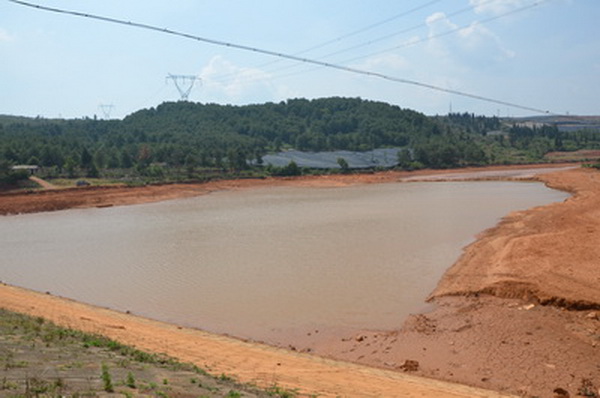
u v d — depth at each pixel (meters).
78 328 20.64
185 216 67.56
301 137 190.12
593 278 29.08
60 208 80.44
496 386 18.56
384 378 18.30
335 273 35.16
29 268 40.47
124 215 71.12
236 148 151.62
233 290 32.12
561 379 18.86
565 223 47.00
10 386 9.91
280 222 58.75
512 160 175.38
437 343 22.73
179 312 28.41
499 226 50.03
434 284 31.88
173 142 181.00
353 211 66.31
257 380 15.49
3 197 85.81
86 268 39.59
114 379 11.69
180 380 13.02
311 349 22.98
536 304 26.38
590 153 198.12
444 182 114.69
